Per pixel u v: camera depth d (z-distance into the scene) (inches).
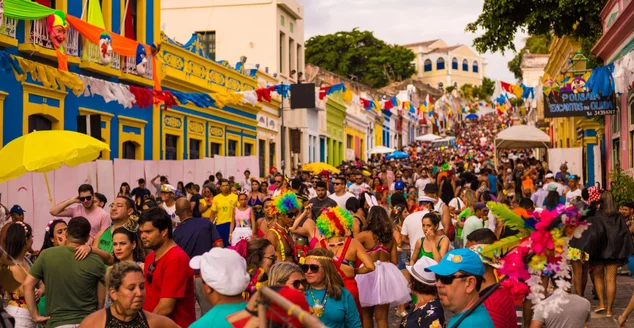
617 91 709.3
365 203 567.8
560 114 848.9
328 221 331.3
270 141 1459.2
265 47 1493.6
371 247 370.0
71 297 286.0
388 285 361.4
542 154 1990.7
